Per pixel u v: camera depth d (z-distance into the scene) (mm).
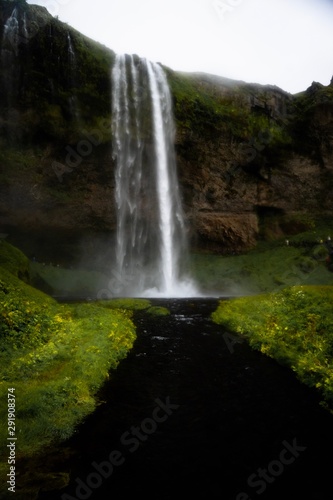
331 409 7055
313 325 10805
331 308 11695
